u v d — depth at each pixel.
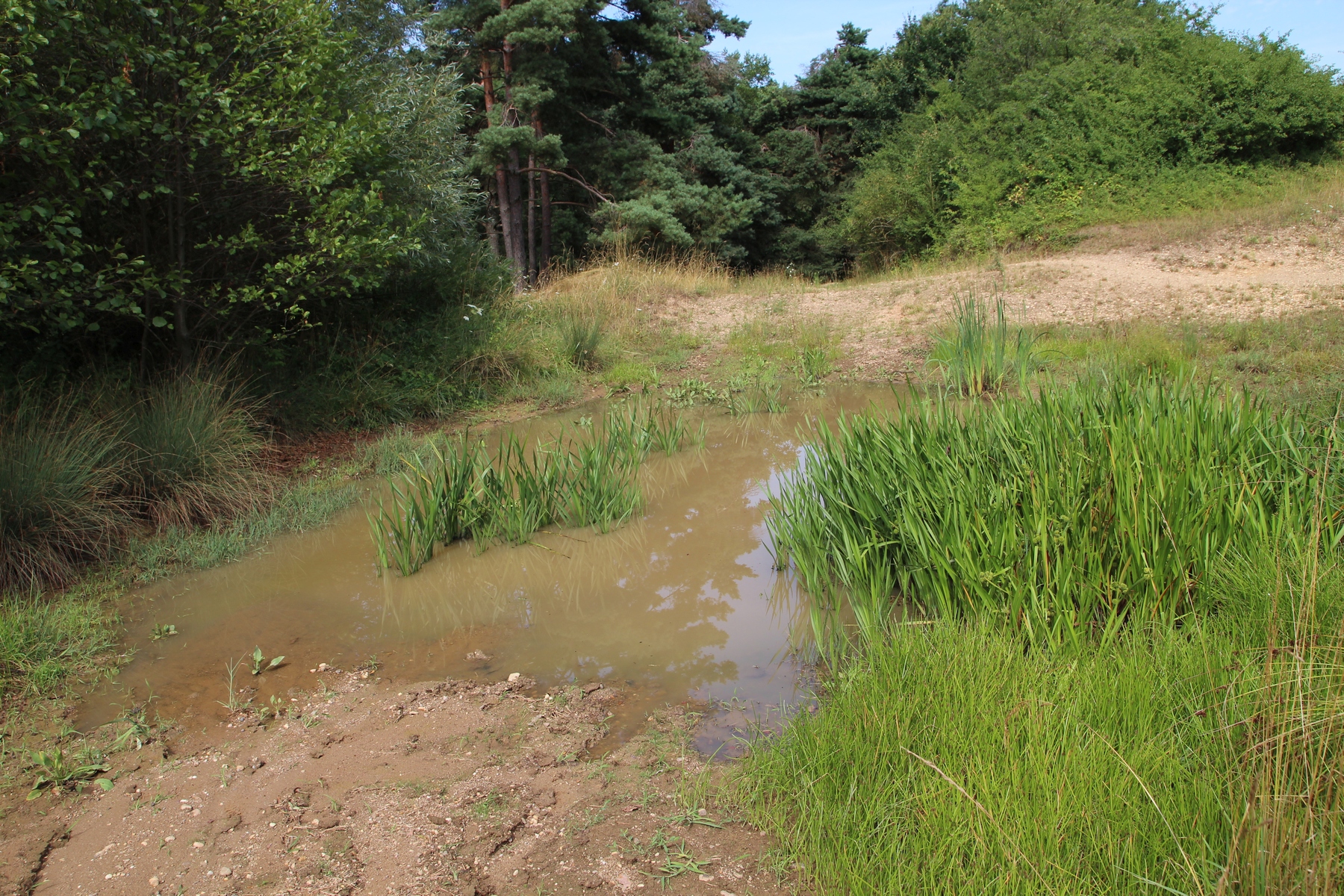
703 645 4.43
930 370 10.34
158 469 6.19
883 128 29.27
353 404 9.01
